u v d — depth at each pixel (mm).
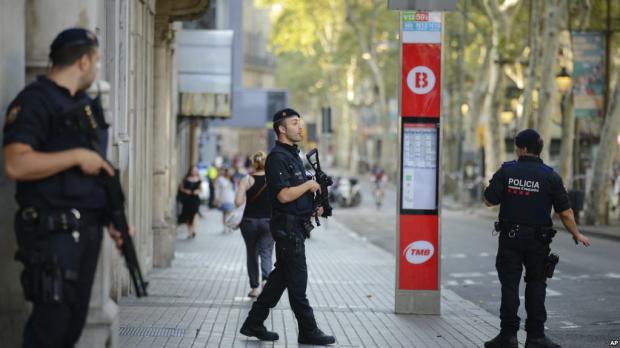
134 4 24797
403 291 21109
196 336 17094
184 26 76188
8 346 10961
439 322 19984
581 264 36281
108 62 19141
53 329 9148
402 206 21016
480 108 92312
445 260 38656
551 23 61656
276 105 108000
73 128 9125
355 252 42406
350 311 21484
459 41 96188
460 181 92562
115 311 12320
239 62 121375
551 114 62750
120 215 9359
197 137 94500
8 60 10812
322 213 16484
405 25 20781
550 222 16062
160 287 25703
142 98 27812
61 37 9242
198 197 48875
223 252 40594
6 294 10922
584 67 61812
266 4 138875
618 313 22766
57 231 9094
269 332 16938
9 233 10930
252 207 23297
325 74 173750
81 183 9156
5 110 10695
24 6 11492
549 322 21188
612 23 67250
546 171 15961
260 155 23422
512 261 16094
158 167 32969
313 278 30125
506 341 16188
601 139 59969
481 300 25656
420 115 20859
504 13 73312
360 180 150375
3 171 10703
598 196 60281
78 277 9250
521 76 85438
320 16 138750
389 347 16734
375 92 143250
